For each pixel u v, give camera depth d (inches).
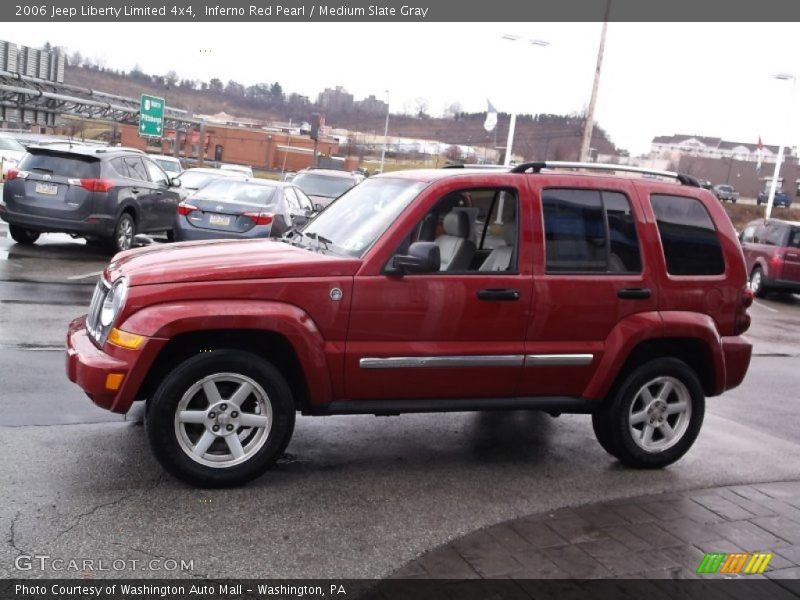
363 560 159.2
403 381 197.5
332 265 189.8
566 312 208.4
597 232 213.9
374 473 207.0
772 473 230.4
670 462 226.5
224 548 159.0
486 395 207.2
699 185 235.5
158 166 622.2
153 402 179.5
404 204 201.6
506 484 206.5
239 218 502.3
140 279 180.4
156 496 179.5
